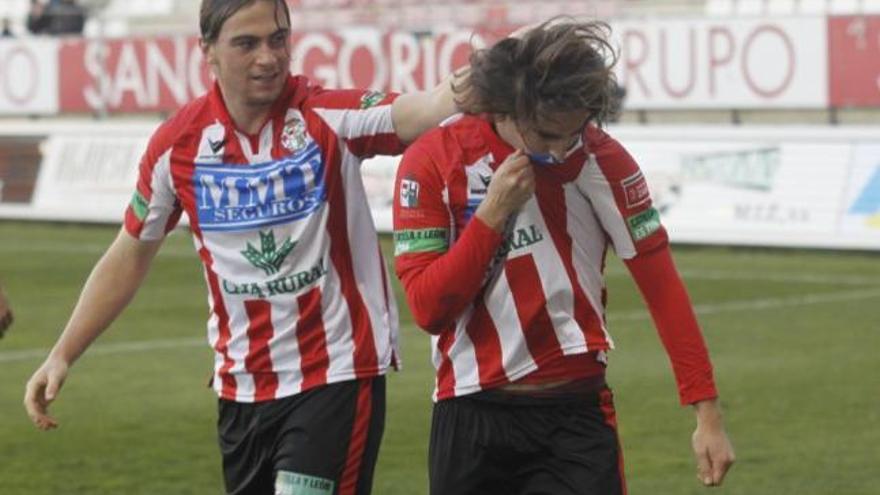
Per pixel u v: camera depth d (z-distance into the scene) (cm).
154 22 8325
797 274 4838
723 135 5409
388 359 1561
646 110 5834
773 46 5581
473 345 1459
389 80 6175
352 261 1552
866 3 6388
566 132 1349
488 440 1466
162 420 2992
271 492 1609
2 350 3791
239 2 1480
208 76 6506
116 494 2456
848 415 2944
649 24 5759
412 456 2675
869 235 5131
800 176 5275
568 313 1448
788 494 2403
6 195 6688
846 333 3831
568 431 1460
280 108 1532
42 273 5169
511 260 1436
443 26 6334
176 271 5147
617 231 1435
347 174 1536
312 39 6319
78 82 6856
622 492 1468
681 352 1434
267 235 1536
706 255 5281
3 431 2906
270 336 1553
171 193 1574
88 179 6494
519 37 1348
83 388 3303
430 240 1422
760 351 3612
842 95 5491
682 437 2795
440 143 1430
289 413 1552
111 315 1619
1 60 7044
